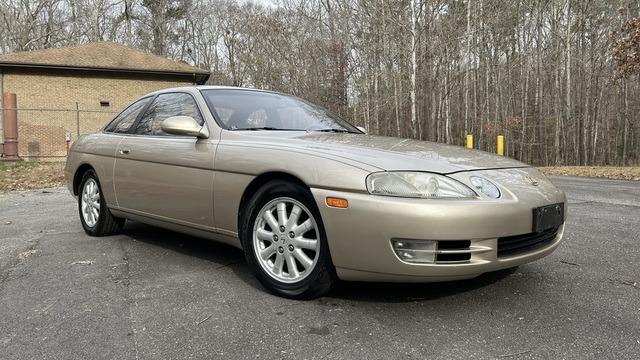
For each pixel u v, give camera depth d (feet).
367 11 83.92
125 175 12.41
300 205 8.48
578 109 87.76
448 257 7.43
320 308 8.18
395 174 7.66
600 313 7.86
